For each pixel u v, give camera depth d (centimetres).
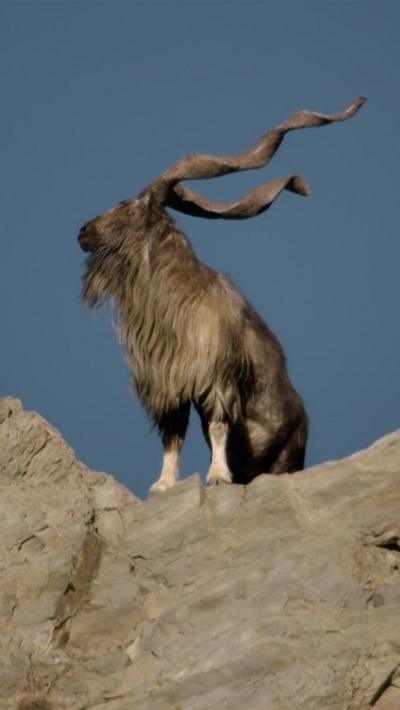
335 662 4934
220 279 6619
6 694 5091
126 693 5078
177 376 6450
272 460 6906
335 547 5297
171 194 6594
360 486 5594
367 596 5188
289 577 5241
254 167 6619
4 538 5544
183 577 5462
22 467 5891
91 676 5156
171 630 5234
